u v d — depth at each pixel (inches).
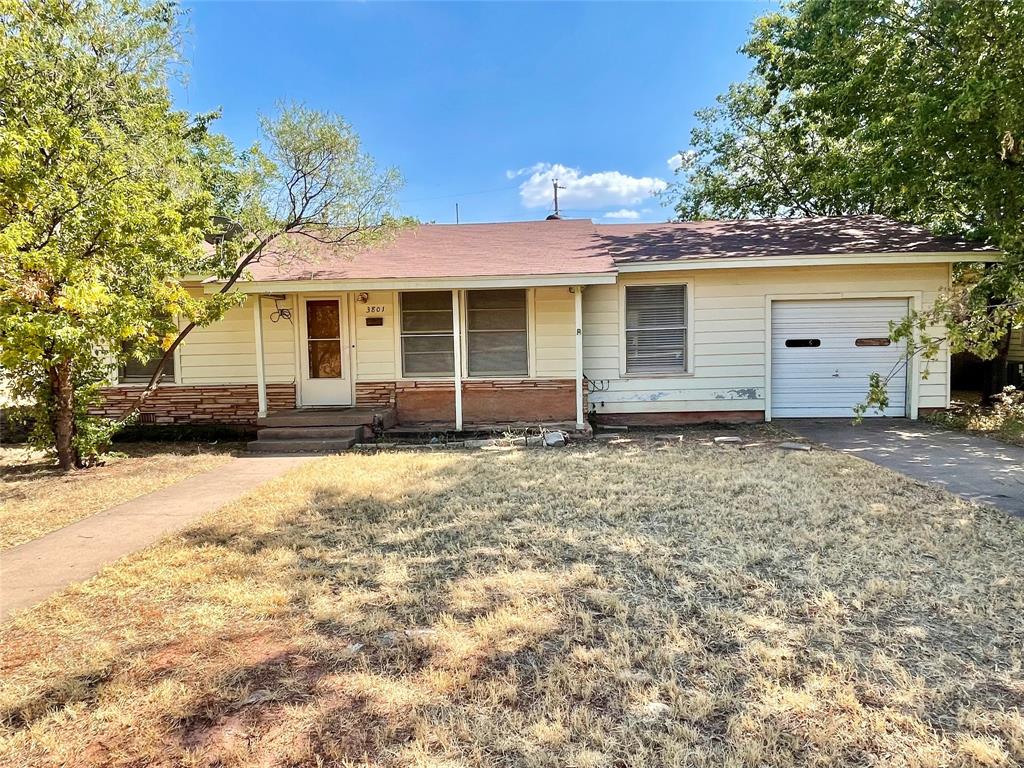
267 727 89.4
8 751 85.2
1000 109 304.2
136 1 303.7
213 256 327.9
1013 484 220.7
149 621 125.3
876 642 109.6
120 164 257.3
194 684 101.0
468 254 397.7
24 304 224.2
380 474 263.3
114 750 85.2
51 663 109.0
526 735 86.3
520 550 161.8
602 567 148.6
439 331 395.9
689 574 142.7
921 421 379.2
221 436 395.2
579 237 442.9
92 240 248.2
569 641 112.3
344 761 81.7
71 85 270.7
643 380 398.0
